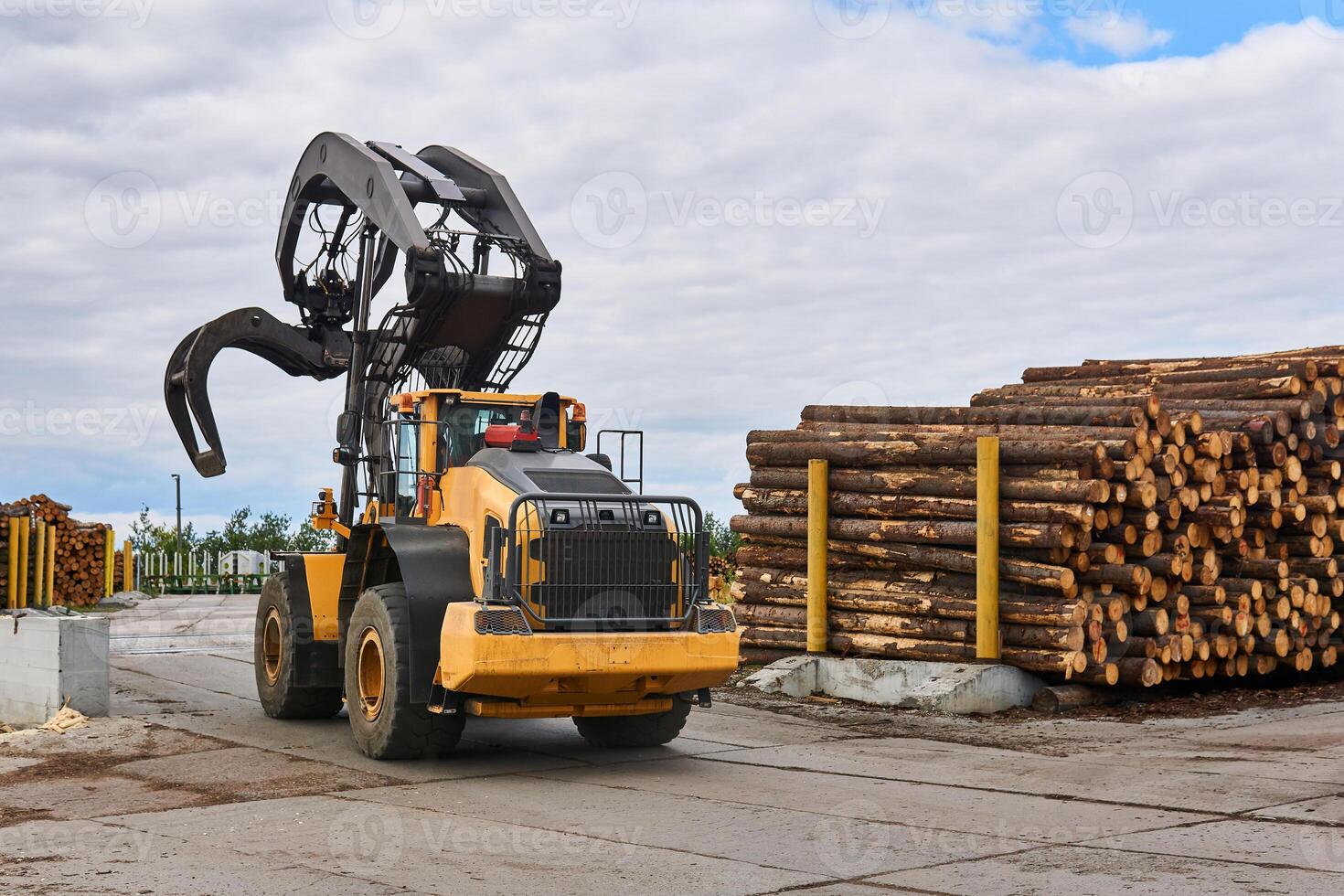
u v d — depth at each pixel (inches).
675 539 382.6
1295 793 322.0
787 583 586.6
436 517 411.5
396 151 507.8
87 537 1195.3
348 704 405.4
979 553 506.6
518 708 364.5
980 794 332.5
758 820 299.7
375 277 508.7
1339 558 576.7
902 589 540.7
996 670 498.9
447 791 339.9
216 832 288.7
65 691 448.1
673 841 277.7
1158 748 406.0
